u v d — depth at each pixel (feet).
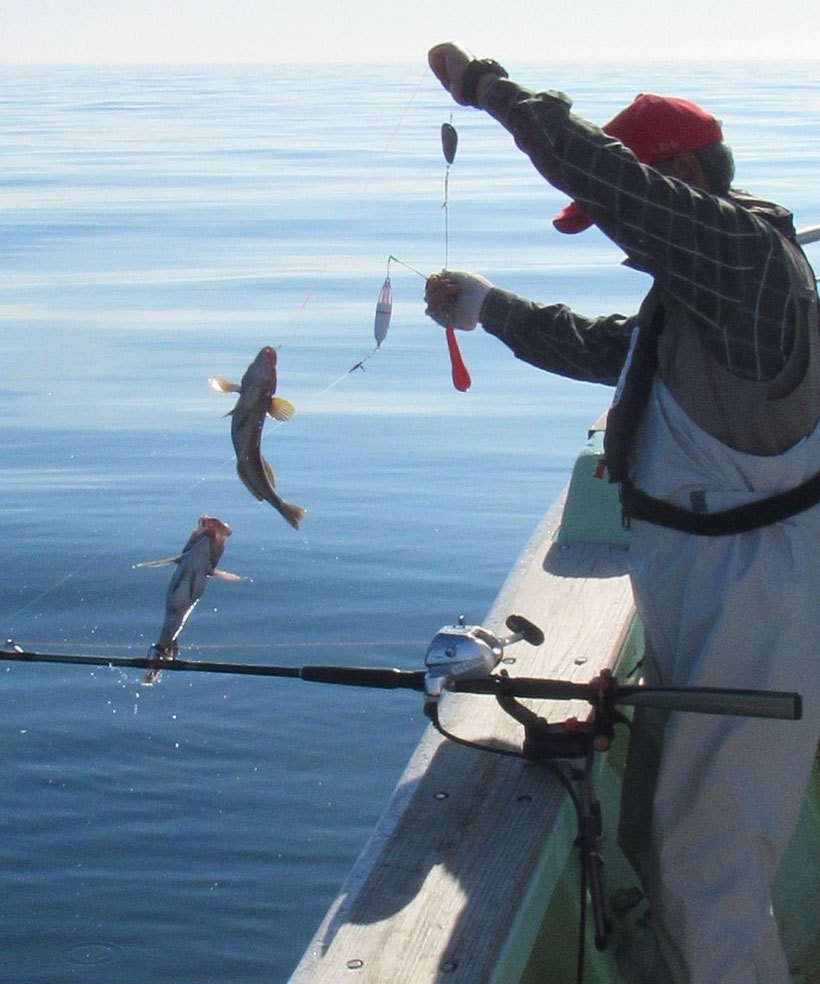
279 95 363.76
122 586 30.99
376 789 23.62
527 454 42.55
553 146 7.39
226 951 19.98
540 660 9.58
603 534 11.05
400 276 76.02
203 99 344.69
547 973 8.18
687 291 7.36
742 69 626.64
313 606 30.25
